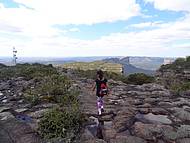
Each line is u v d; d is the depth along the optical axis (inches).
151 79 1286.9
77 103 542.3
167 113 512.4
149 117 481.4
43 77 927.7
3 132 388.2
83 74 1405.0
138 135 381.1
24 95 635.5
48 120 386.3
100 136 376.8
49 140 353.1
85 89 801.6
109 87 894.4
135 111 518.3
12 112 506.0
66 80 821.9
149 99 655.1
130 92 779.4
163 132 389.4
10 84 872.9
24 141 355.3
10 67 1412.4
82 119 420.8
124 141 354.9
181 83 1060.5
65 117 395.9
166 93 766.5
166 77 1290.6
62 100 568.4
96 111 510.9
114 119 454.6
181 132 394.0
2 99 638.5
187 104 602.5
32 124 424.8
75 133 372.2
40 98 586.9
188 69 1230.3
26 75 1051.9
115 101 626.8
